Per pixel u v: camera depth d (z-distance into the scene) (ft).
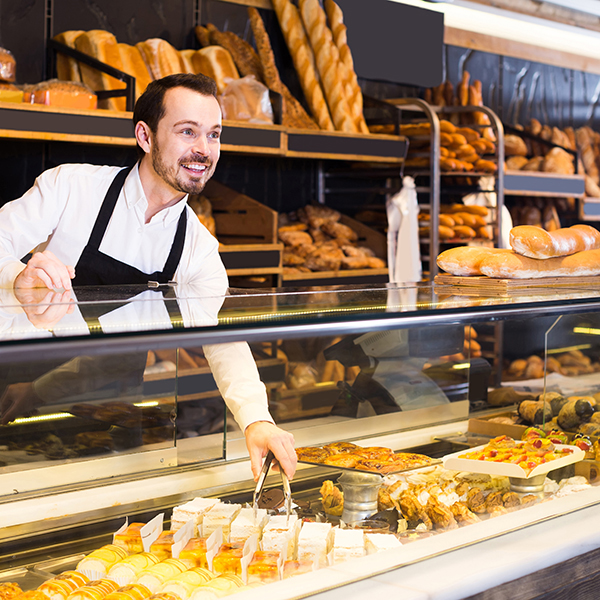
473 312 4.07
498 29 15.15
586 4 10.79
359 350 5.41
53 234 5.83
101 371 4.28
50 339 2.63
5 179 9.86
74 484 4.23
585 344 5.39
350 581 3.36
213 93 5.44
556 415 5.54
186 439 4.71
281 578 3.52
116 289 4.34
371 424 5.48
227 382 4.54
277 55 12.28
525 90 16.62
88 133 8.52
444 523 4.07
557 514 4.32
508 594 3.61
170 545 3.87
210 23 11.49
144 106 5.38
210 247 6.18
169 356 4.58
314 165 12.96
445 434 5.73
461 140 12.83
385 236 12.78
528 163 15.48
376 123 12.46
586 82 17.99
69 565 3.79
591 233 5.71
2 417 3.95
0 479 3.97
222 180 11.85
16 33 9.74
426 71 13.19
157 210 5.78
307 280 11.17
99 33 9.69
